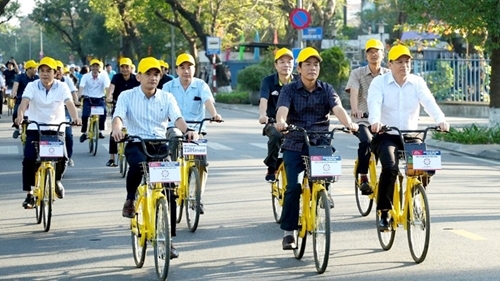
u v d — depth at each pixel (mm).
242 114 58844
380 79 15336
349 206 20141
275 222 18266
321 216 13461
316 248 13609
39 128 17844
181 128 14562
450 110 55156
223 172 26750
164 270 12789
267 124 18266
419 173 14141
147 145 14305
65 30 155375
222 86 82375
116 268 14242
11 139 39281
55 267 14375
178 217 18531
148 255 15250
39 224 18469
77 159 31203
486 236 16250
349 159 30344
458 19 35406
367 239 16266
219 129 44000
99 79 32750
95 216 19344
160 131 14758
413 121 15438
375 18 94500
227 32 94750
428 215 13648
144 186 13789
